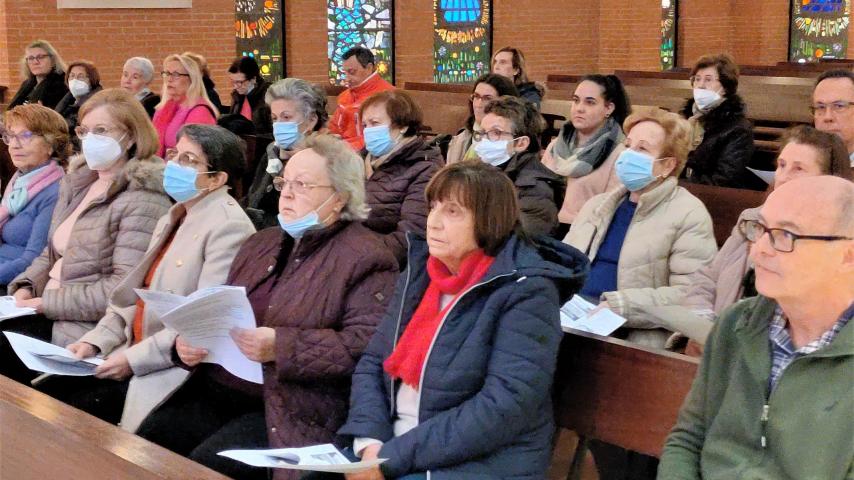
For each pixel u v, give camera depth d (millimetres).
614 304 3926
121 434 2416
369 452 2840
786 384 2336
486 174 2883
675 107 8961
